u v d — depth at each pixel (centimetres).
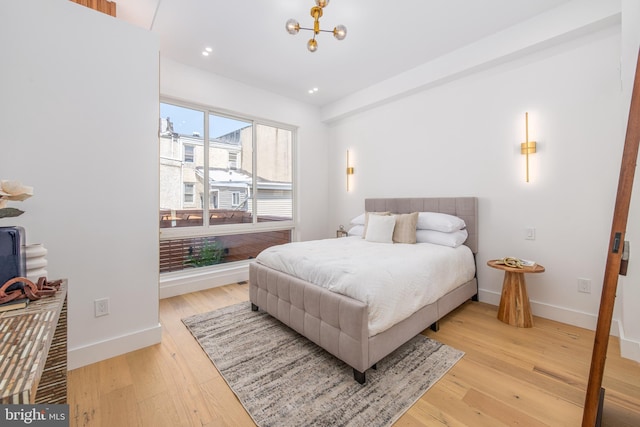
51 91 165
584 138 229
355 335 159
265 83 371
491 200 285
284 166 436
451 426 132
